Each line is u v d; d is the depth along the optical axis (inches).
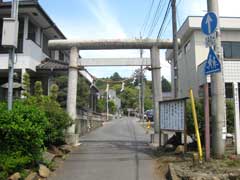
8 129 308.2
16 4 369.1
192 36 983.0
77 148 554.6
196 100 465.4
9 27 361.4
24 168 323.3
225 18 953.5
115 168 385.1
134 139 738.8
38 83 602.2
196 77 942.4
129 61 633.6
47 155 409.7
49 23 793.6
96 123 1286.9
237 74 873.5
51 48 624.7
